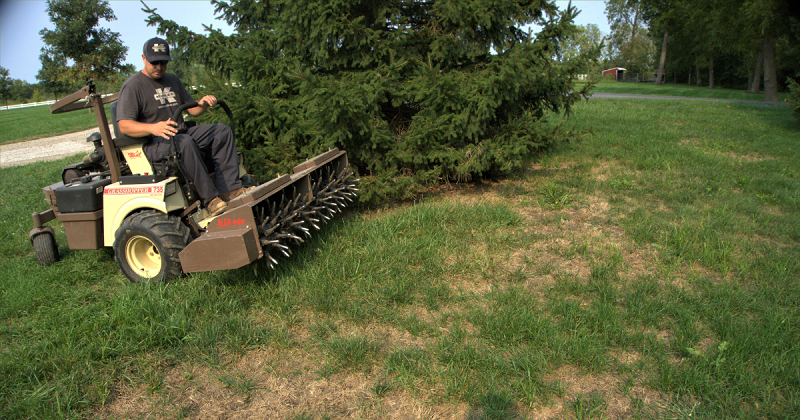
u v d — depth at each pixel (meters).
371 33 5.77
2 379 2.73
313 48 5.90
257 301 3.54
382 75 5.79
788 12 22.06
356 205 5.73
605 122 13.24
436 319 3.34
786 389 2.60
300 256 4.12
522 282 3.93
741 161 8.44
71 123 19.00
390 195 6.05
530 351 2.90
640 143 9.91
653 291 3.72
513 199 6.28
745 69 44.50
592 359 2.82
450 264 4.19
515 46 5.41
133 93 3.86
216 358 2.93
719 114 15.76
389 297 3.56
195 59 6.34
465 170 5.91
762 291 3.68
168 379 2.78
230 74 6.42
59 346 3.04
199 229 3.98
